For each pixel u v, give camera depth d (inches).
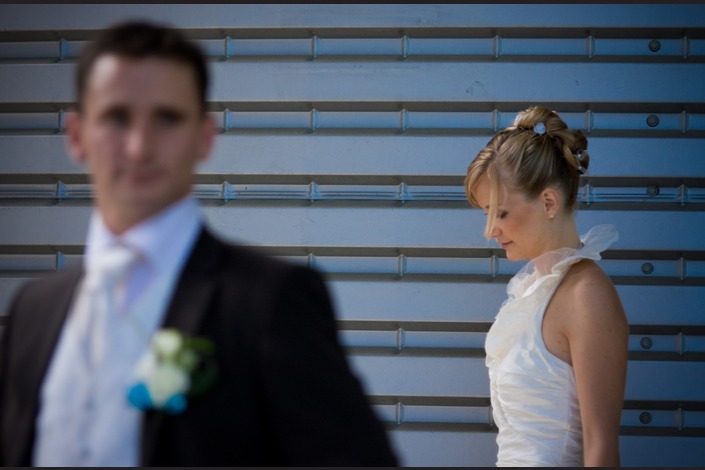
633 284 391.5
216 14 397.4
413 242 394.3
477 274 396.2
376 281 395.9
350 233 396.2
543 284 297.3
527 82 392.2
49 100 399.2
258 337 162.6
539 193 305.9
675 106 391.2
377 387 394.9
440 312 394.9
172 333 161.3
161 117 165.9
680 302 390.0
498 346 305.1
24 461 167.2
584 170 313.0
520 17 391.2
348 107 397.7
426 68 393.7
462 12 392.5
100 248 170.7
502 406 304.0
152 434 160.1
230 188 400.8
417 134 395.5
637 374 389.7
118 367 164.9
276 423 163.3
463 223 394.0
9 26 399.2
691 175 389.7
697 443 386.9
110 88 164.2
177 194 169.8
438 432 390.3
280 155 397.4
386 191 397.7
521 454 297.0
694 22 388.5
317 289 171.6
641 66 390.3
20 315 179.9
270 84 397.7
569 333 292.8
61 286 179.0
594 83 391.2
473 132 394.9
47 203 401.4
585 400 286.4
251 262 170.1
